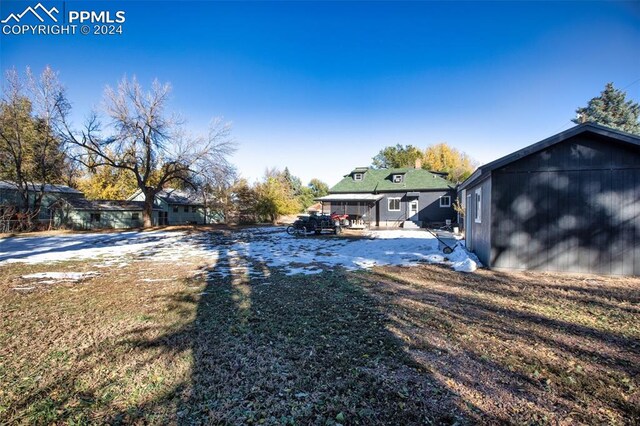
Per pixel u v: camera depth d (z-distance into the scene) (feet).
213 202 107.45
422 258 32.96
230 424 7.84
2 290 21.67
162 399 8.89
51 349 12.22
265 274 26.20
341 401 8.64
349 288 21.04
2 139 82.38
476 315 15.31
